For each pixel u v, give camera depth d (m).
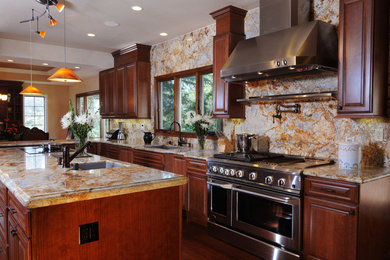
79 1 3.42
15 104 9.15
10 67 8.63
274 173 2.64
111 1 3.42
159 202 2.02
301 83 3.16
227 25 3.60
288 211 2.55
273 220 2.68
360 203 2.12
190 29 4.47
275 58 2.68
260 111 3.60
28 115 9.54
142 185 1.88
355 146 2.46
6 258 2.25
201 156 3.47
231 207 3.07
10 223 2.09
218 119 4.23
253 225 2.85
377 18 2.36
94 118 3.28
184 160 3.82
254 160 2.95
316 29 2.63
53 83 9.89
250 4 3.49
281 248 2.62
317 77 3.01
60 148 3.99
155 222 2.00
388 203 2.42
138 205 1.92
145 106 5.56
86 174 2.15
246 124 3.79
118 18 4.00
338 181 2.21
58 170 2.31
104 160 2.96
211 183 3.28
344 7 2.48
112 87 6.21
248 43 3.23
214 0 3.38
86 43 5.43
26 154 3.38
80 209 1.69
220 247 3.02
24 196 1.55
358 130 2.72
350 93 2.46
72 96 10.02
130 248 1.89
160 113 5.52
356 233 2.12
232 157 3.11
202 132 4.08
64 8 3.64
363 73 2.37
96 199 1.75
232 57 3.26
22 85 9.30
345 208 2.18
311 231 2.40
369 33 2.34
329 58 2.62
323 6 2.97
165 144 5.15
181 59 4.82
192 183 3.67
